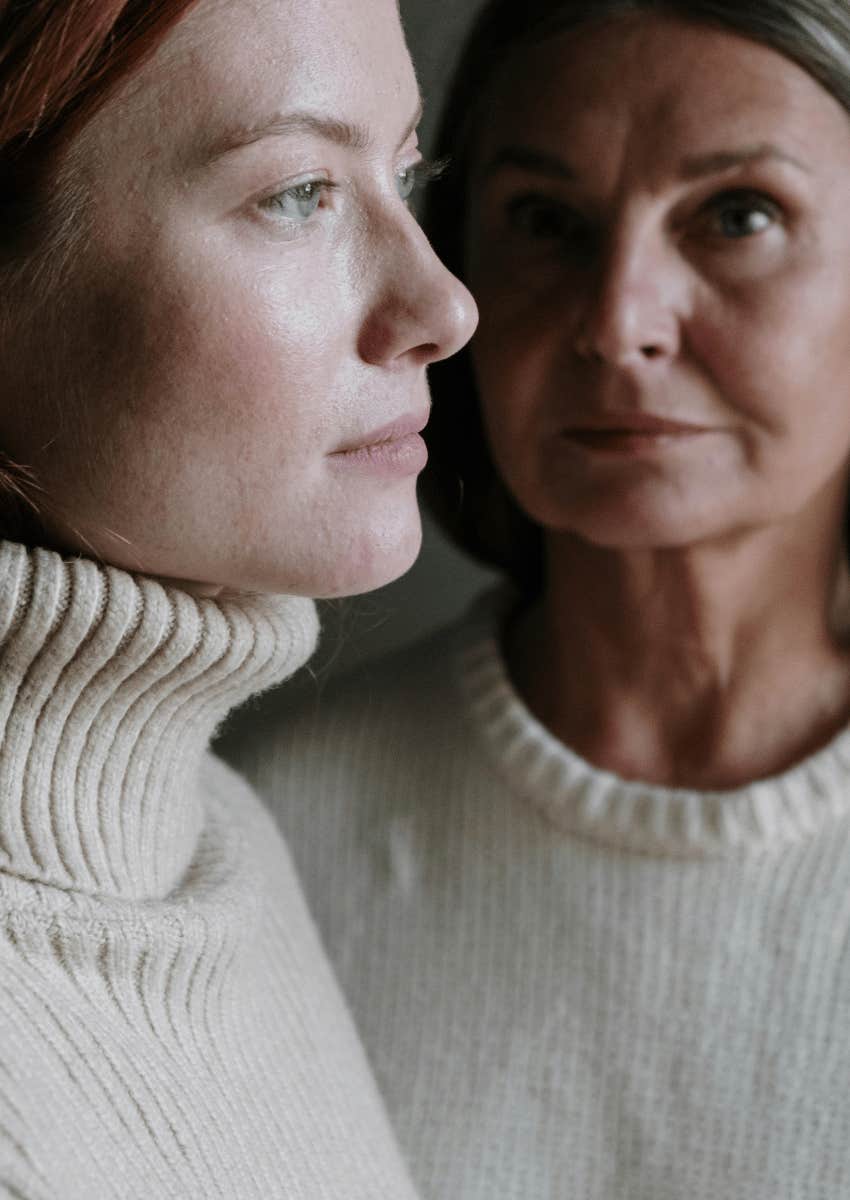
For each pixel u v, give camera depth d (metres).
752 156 0.77
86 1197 0.53
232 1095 0.64
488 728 0.94
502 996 0.91
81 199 0.55
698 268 0.79
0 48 0.53
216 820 0.77
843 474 0.89
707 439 0.81
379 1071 0.92
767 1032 0.85
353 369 0.60
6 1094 0.53
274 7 0.55
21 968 0.58
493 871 0.93
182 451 0.58
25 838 0.59
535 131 0.81
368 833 0.96
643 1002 0.88
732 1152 0.84
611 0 0.78
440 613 1.32
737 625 0.88
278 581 0.61
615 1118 0.87
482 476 1.00
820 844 0.86
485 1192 0.88
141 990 0.62
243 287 0.56
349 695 1.01
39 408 0.58
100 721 0.60
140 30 0.53
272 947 0.78
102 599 0.57
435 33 1.08
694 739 0.92
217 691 0.63
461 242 0.94
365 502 0.61
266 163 0.56
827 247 0.79
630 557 0.87
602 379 0.81
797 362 0.79
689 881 0.88
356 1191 0.70
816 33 0.76
